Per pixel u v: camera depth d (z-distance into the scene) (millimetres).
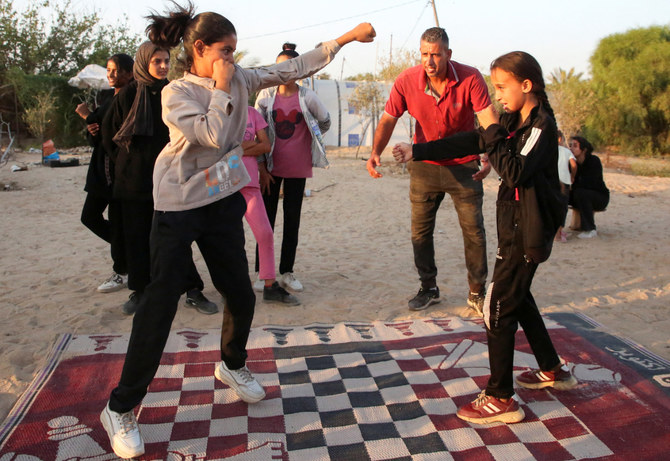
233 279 2467
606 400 2781
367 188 10977
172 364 3113
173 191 2264
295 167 4223
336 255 5809
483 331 3658
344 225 7605
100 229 4223
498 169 2424
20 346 3289
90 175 3951
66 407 2627
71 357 3139
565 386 2861
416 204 4000
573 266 5445
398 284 4750
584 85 25641
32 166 13992
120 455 2246
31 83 21531
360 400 2785
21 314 3832
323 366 3145
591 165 6832
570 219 8055
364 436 2482
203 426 2523
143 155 3471
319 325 3723
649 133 24594
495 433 2516
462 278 4957
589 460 2314
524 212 2430
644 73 23906
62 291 4367
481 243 3955
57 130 21844
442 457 2342
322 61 2664
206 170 2291
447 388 2914
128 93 3506
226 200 2404
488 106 3602
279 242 6422
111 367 3045
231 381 2688
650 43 24422
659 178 14891
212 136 2094
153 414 2605
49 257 5441
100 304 4082
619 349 3369
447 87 3619
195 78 2279
